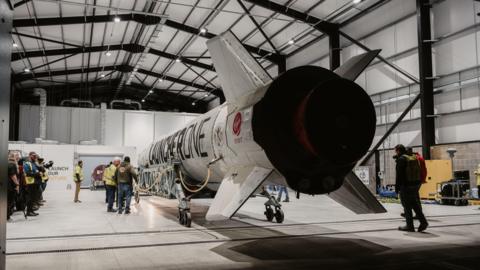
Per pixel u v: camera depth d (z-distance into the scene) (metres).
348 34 20.14
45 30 20.44
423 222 7.05
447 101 15.40
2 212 2.58
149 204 13.81
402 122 17.50
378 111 18.97
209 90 32.91
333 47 20.05
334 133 4.61
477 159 14.05
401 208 11.83
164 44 25.02
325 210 11.22
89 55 25.16
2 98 2.57
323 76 5.29
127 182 10.77
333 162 4.63
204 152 8.02
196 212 10.78
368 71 19.48
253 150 5.42
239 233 7.13
